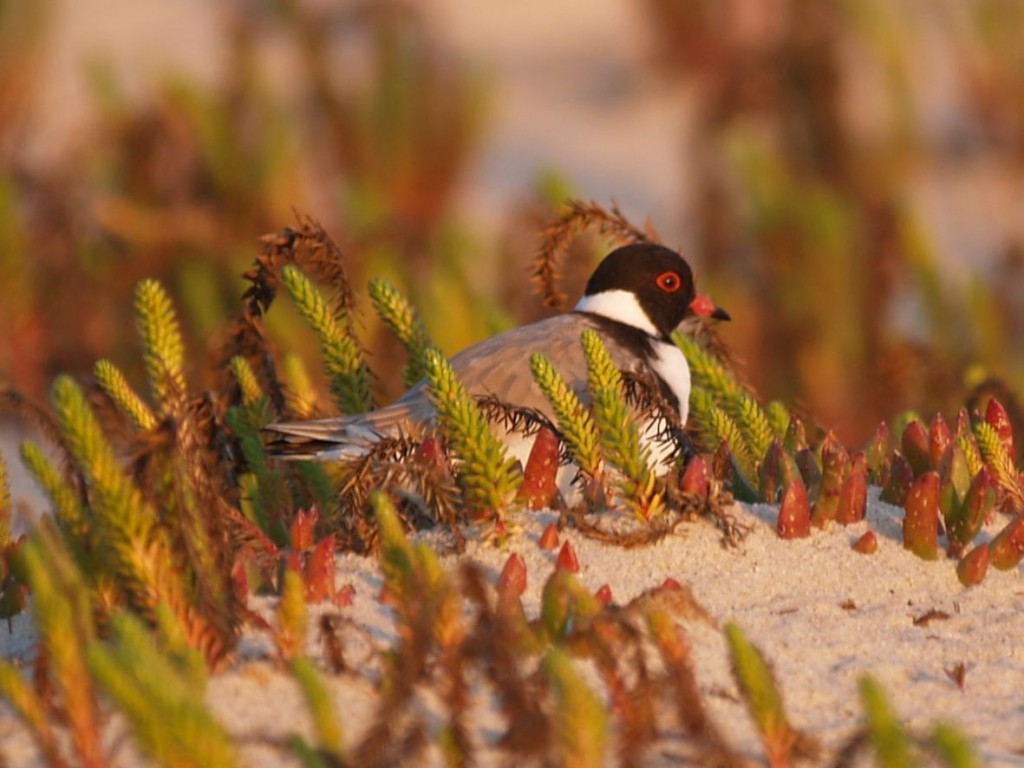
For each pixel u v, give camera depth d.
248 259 17.95
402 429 9.71
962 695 7.20
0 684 5.94
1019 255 18.27
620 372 9.41
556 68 41.69
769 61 19.06
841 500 8.92
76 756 6.12
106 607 7.16
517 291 16.08
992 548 8.64
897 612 8.08
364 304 15.85
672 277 11.94
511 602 6.97
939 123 21.14
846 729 6.76
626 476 8.73
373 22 19.78
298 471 10.30
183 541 6.91
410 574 6.72
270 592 8.00
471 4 46.22
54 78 20.50
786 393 16.59
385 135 19.22
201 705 5.66
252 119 19.03
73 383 6.82
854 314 16.62
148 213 18.41
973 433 10.69
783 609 8.02
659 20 19.75
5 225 17.91
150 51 20.03
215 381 11.27
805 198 16.72
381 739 5.95
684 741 6.47
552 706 6.38
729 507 8.99
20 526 8.86
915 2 20.05
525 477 9.03
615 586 8.10
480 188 28.11
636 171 34.66
